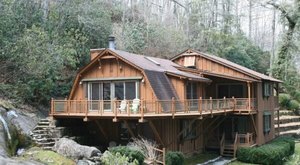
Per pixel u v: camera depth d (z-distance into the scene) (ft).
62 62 79.87
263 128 94.68
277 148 80.38
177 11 192.13
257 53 177.58
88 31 95.14
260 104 92.32
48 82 77.05
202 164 70.90
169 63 86.89
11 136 52.75
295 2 123.75
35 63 73.10
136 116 58.23
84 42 89.76
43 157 49.93
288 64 136.56
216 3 190.49
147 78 64.75
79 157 51.78
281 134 112.06
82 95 71.77
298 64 147.84
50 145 57.52
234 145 79.82
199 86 81.56
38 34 77.25
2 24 72.23
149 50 127.03
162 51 131.75
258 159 76.18
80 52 90.38
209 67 94.53
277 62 141.28
